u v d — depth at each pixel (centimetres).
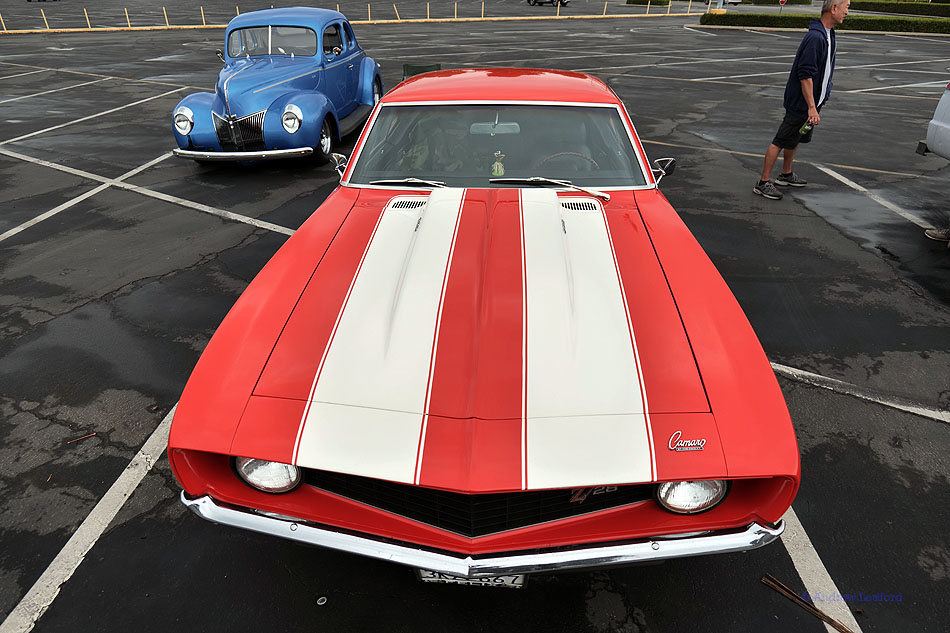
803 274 453
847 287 433
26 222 573
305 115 685
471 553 180
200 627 206
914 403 314
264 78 698
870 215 569
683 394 183
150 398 324
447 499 177
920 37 2311
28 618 209
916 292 426
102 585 221
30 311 411
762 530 180
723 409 180
